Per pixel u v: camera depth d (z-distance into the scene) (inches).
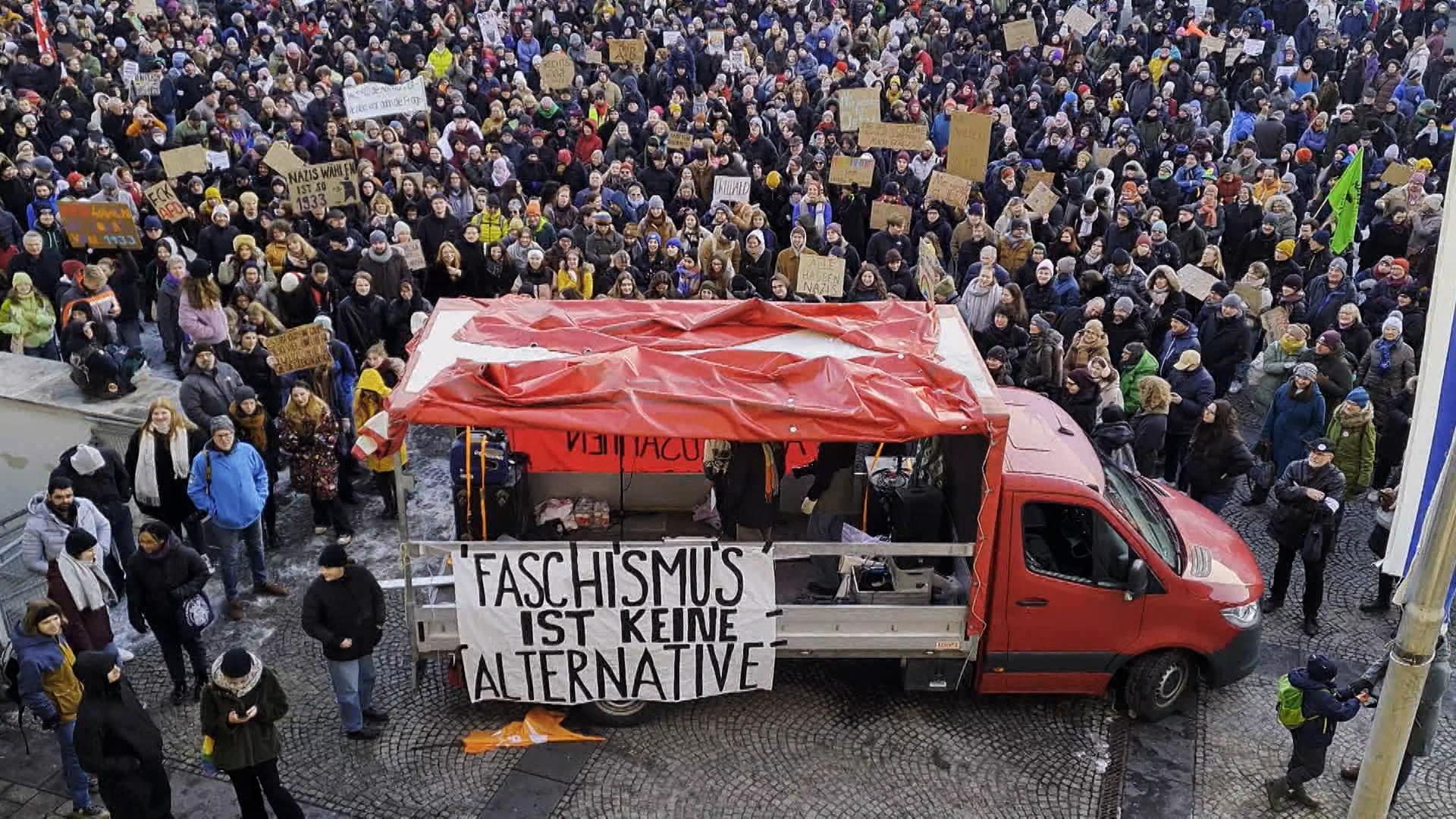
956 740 336.5
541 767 322.3
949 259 640.4
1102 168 682.8
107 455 377.4
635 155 746.8
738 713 346.0
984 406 298.8
